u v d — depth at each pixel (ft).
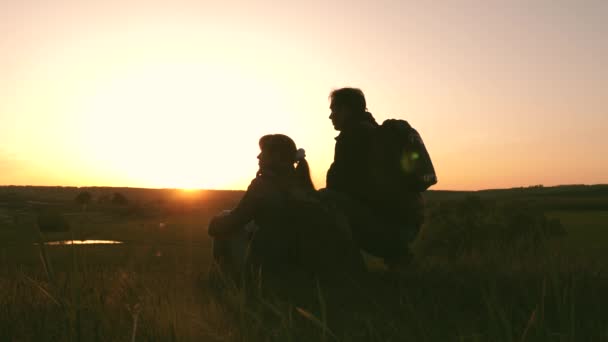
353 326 8.46
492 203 45.29
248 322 7.81
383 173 16.08
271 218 14.74
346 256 14.38
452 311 9.61
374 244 16.62
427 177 15.98
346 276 13.53
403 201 16.25
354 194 16.57
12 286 8.96
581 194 358.02
